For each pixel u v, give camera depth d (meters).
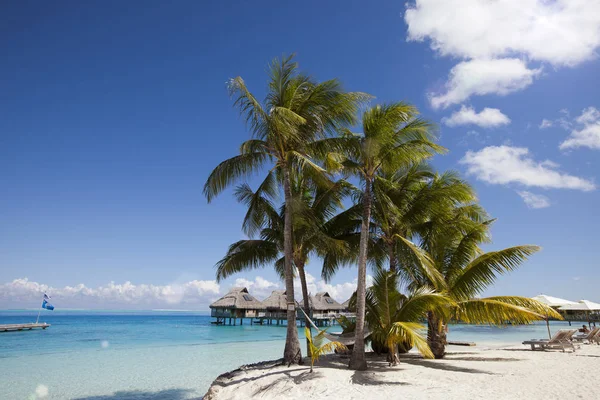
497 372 9.17
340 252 13.05
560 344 14.53
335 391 7.49
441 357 12.05
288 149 11.15
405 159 10.34
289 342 10.66
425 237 13.52
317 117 10.83
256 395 7.98
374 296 10.76
